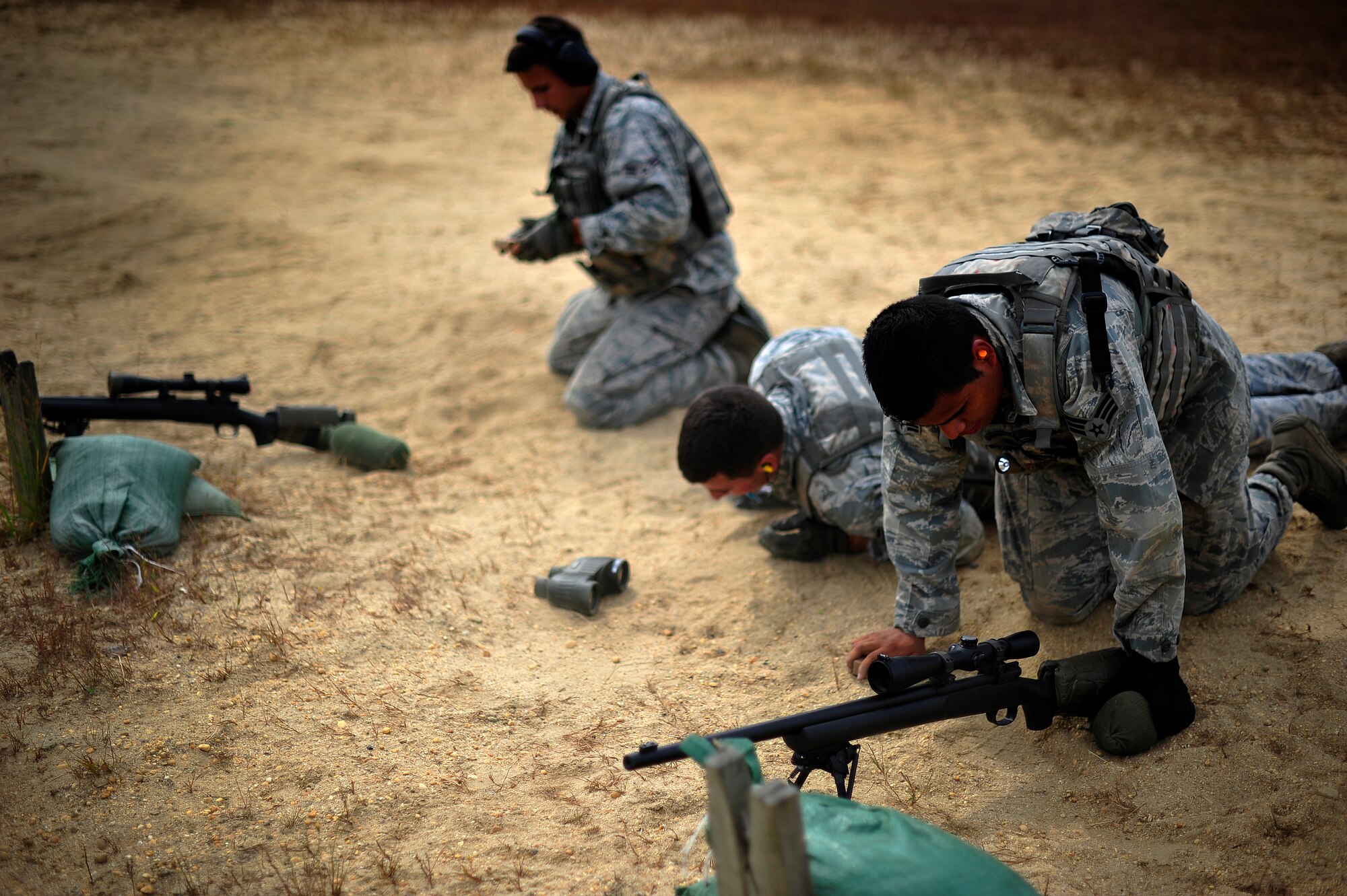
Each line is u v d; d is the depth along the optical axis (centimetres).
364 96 1246
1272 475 336
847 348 373
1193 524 302
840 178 933
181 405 431
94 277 683
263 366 573
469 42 1547
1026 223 790
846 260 721
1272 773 267
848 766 239
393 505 433
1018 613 343
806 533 375
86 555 360
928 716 241
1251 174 889
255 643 330
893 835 202
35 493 378
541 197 896
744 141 1059
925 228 788
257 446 468
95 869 245
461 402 541
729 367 526
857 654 304
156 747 284
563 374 568
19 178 853
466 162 1003
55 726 290
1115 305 240
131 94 1181
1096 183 880
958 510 286
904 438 271
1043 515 309
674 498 443
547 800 271
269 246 757
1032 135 1048
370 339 614
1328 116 1072
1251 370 404
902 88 1252
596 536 416
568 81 469
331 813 264
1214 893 235
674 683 322
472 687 318
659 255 485
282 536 399
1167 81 1268
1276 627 319
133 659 319
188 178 903
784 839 167
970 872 194
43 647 317
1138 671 277
